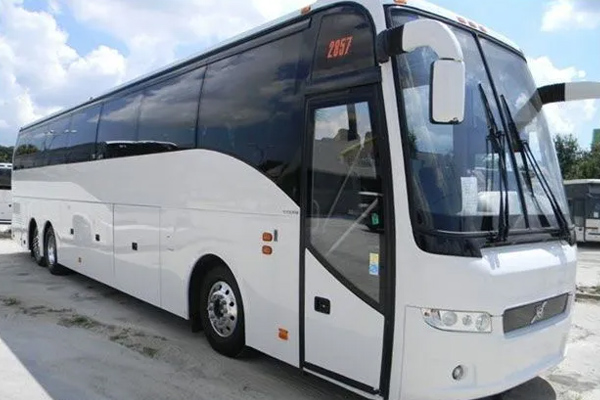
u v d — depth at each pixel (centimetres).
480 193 401
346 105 427
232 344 562
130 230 761
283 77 496
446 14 455
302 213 459
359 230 411
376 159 399
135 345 621
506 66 488
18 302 838
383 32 392
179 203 639
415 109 397
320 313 441
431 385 376
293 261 469
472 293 372
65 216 1026
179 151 641
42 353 589
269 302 497
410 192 379
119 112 815
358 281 410
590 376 553
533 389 514
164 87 696
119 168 796
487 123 432
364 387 406
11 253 1477
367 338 403
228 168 554
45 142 1169
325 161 443
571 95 519
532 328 418
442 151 400
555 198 476
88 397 473
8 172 2677
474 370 379
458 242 375
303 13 488
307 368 455
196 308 630
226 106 568
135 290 748
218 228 567
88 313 774
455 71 345
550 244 453
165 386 501
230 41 584
